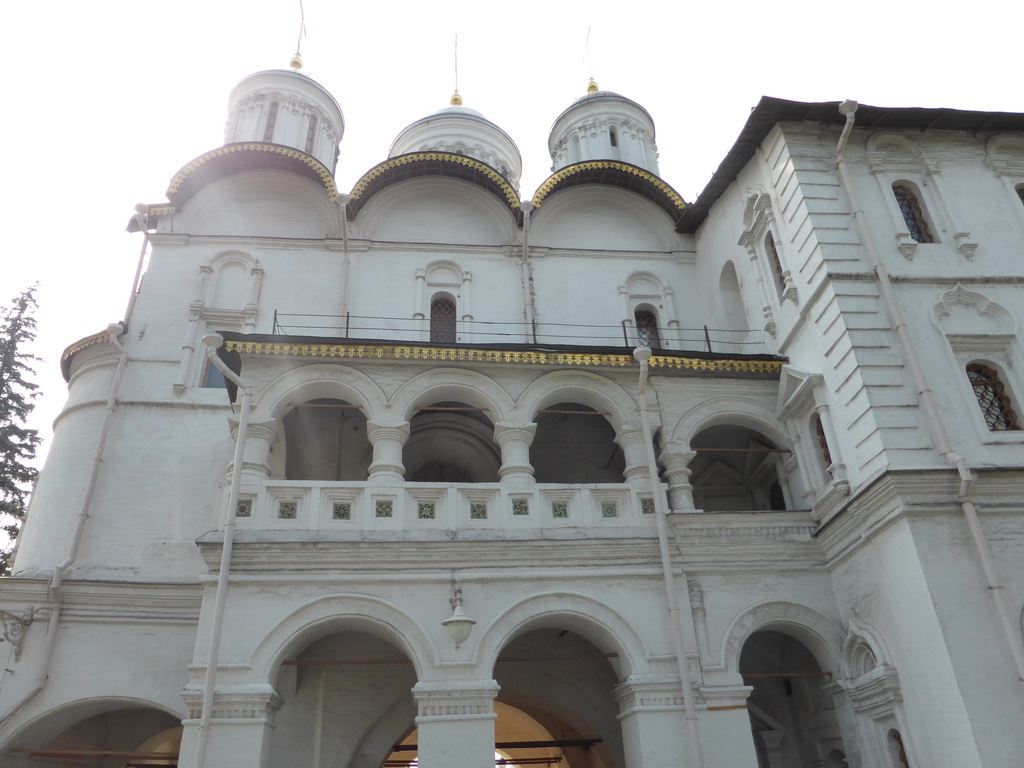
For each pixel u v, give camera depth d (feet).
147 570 50.16
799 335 50.67
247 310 60.70
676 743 39.73
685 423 49.49
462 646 40.37
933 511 39.29
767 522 46.55
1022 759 34.19
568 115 90.27
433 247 65.67
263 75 82.99
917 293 46.70
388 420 46.32
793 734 50.60
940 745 36.50
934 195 51.39
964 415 42.78
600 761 53.67
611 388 49.70
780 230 53.16
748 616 43.96
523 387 48.80
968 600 37.47
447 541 42.57
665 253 68.59
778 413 50.85
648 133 89.30
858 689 41.68
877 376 43.19
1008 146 54.34
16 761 45.70
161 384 57.06
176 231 63.87
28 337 86.79
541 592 42.39
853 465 43.78
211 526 52.08
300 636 40.11
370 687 47.26
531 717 56.03
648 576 43.75
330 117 85.87
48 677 45.52
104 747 52.21
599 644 44.55
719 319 62.64
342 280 63.21
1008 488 40.27
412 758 62.85
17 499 80.43
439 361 48.06
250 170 65.51
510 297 64.54
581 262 67.05
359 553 41.88
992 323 46.68
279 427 51.85
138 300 60.34
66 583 47.44
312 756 44.88
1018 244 49.90
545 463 58.90
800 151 51.80
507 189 66.39
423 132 99.45
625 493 46.39
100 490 52.54
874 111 51.42
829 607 45.09
